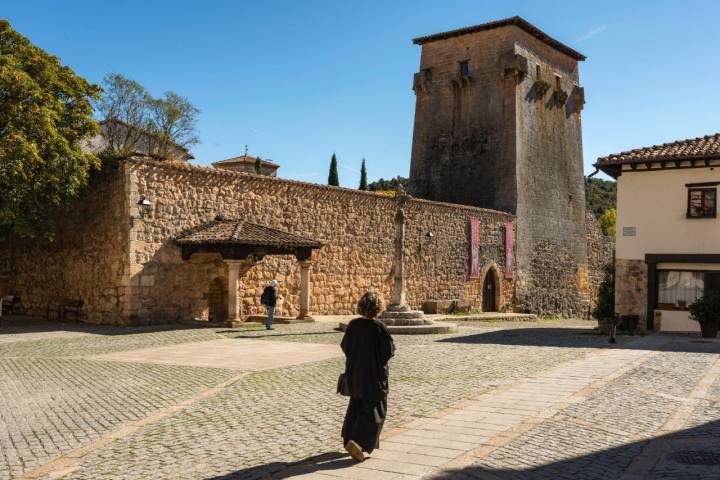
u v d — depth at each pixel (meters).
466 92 44.00
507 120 41.88
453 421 8.52
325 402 10.02
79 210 24.81
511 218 40.59
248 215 25.84
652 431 8.06
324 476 6.27
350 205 30.30
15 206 21.97
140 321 22.30
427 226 34.47
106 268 23.14
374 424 6.79
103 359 14.69
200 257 24.06
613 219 72.06
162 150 41.88
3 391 10.91
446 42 45.19
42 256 26.73
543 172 43.81
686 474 6.29
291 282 27.45
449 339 20.11
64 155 22.06
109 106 41.28
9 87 21.09
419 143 45.88
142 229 22.41
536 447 7.23
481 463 6.62
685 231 22.78
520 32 42.75
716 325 20.75
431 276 34.53
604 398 10.09
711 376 12.33
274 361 14.52
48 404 9.88
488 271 38.75
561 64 46.84
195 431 8.18
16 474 6.48
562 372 12.80
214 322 22.47
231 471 6.48
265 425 8.49
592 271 48.69
